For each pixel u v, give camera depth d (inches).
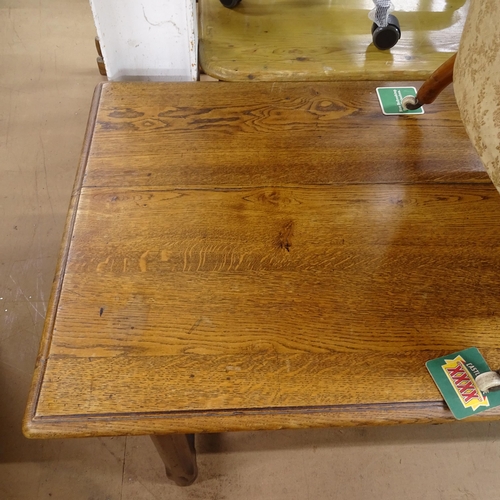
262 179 30.8
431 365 24.2
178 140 32.6
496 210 29.8
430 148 32.8
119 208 29.1
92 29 70.3
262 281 26.5
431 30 42.3
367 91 36.1
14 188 54.6
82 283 26.2
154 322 25.0
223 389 23.2
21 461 39.3
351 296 26.2
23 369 43.6
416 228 28.9
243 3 43.9
